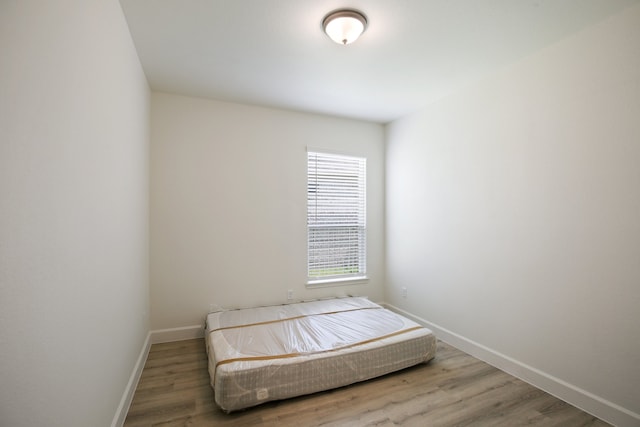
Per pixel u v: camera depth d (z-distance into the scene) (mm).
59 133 984
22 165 784
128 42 1962
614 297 1813
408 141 3635
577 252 1995
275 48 2219
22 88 777
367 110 3523
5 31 704
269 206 3439
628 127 1755
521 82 2352
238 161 3307
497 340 2539
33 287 838
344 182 3881
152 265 2969
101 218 1426
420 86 2865
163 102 3025
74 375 1109
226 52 2277
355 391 2164
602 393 1859
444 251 3096
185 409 1934
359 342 2365
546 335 2176
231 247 3271
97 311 1368
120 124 1771
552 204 2137
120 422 1722
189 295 3104
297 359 2082
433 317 3238
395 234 3863
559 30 1973
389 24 1918
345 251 3883
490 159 2604
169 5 1747
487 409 1962
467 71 2561
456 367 2533
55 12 946
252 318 2902
